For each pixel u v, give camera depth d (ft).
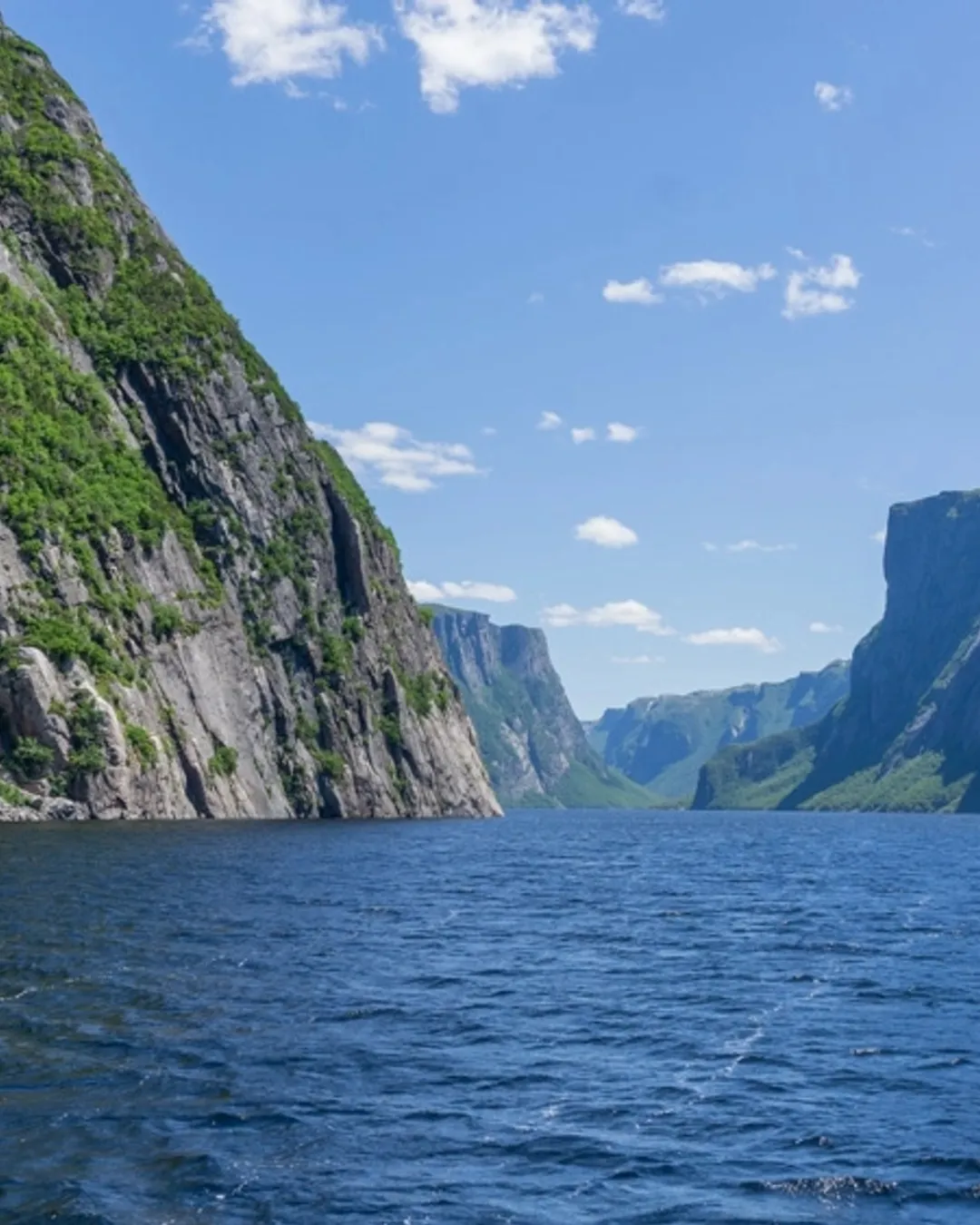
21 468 396.98
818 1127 81.51
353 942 154.20
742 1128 81.10
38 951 130.52
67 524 403.54
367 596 598.34
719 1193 69.62
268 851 295.69
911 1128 81.71
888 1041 106.52
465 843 418.72
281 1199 65.92
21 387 429.38
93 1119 76.48
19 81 564.71
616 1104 85.56
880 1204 68.59
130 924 155.43
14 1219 61.46
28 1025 97.45
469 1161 73.36
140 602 425.28
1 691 354.95
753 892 258.16
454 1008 114.73
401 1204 66.08
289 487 560.61
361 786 552.82
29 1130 74.08
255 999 112.78
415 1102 83.82
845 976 140.56
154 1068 87.81
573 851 409.49
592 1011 116.67
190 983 118.32
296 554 552.82
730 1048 102.83
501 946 159.33
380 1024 106.11
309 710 533.96
